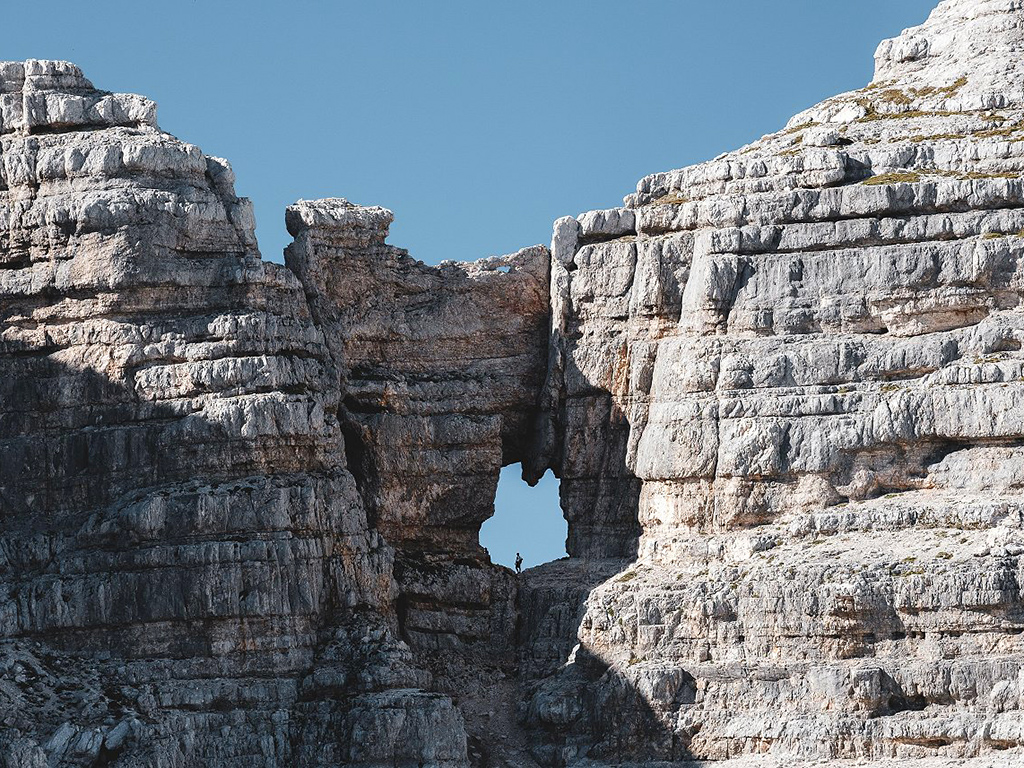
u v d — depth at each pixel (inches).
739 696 5659.5
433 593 6161.4
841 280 6003.9
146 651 5762.8
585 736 5782.5
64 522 5949.8
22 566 5900.6
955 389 5826.8
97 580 5802.2
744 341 6003.9
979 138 6092.5
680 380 6028.5
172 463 5885.8
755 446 5905.5
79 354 5999.0
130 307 5984.3
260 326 5954.7
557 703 5816.9
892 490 5866.1
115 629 5787.4
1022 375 5792.3
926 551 5659.5
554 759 5772.6
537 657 6082.7
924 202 5999.0
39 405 6013.8
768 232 6067.9
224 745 5664.4
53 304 6033.5
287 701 5738.2
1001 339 5866.1
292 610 5792.3
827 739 5546.3
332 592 5895.7
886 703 5556.1
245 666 5753.0
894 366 5905.5
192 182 6067.9
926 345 5900.6
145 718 5605.3
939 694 5526.6
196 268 6018.7
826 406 5895.7
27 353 6038.4
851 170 6102.4
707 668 5698.8
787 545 5807.1
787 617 5659.5
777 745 5585.6
